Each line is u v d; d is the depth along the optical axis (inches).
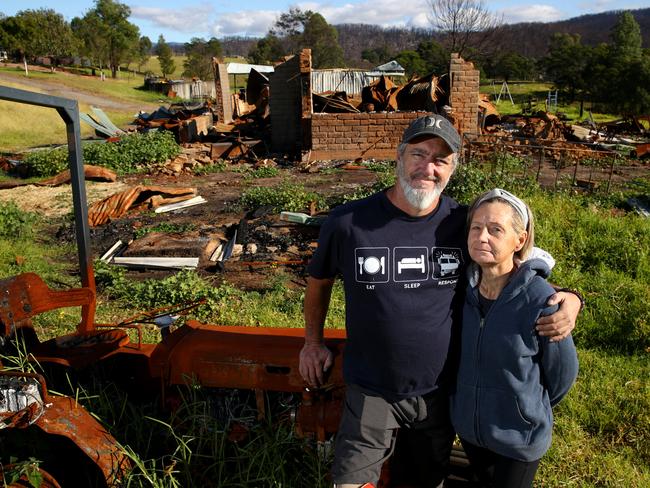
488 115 975.6
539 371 93.4
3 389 102.7
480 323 94.6
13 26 3016.7
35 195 545.6
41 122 1218.6
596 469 134.6
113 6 3361.2
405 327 94.3
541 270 95.4
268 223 385.1
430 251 95.7
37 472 99.6
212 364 117.6
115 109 1926.7
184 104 1606.8
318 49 3528.5
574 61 2709.2
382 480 107.9
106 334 134.5
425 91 782.5
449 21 1786.4
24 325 128.5
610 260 289.3
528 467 94.2
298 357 114.5
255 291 282.2
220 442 117.1
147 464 115.5
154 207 475.8
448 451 105.7
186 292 258.4
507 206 92.5
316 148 743.7
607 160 684.1
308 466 114.7
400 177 94.5
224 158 799.7
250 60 3848.4
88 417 107.3
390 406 97.8
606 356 195.0
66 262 346.6
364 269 94.8
